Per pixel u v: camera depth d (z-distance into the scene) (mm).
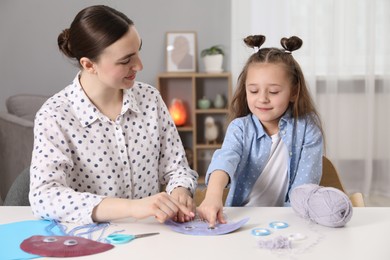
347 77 4094
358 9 4027
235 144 1604
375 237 1105
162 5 4188
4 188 3459
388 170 4121
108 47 1322
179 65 4164
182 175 1521
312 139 1637
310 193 1207
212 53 4062
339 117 4125
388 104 4086
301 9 4020
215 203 1246
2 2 4191
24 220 1260
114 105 1494
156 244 1072
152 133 1554
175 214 1218
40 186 1284
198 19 4184
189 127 4148
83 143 1431
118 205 1210
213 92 4258
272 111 1557
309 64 4027
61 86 4266
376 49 4070
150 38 4207
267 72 1539
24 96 3840
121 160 1487
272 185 1677
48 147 1347
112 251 1034
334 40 4031
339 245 1060
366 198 4039
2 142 3422
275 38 4051
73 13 4199
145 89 1585
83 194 1249
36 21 4207
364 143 4125
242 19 4062
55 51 4234
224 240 1094
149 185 1567
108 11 1363
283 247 1045
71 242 1061
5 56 4242
